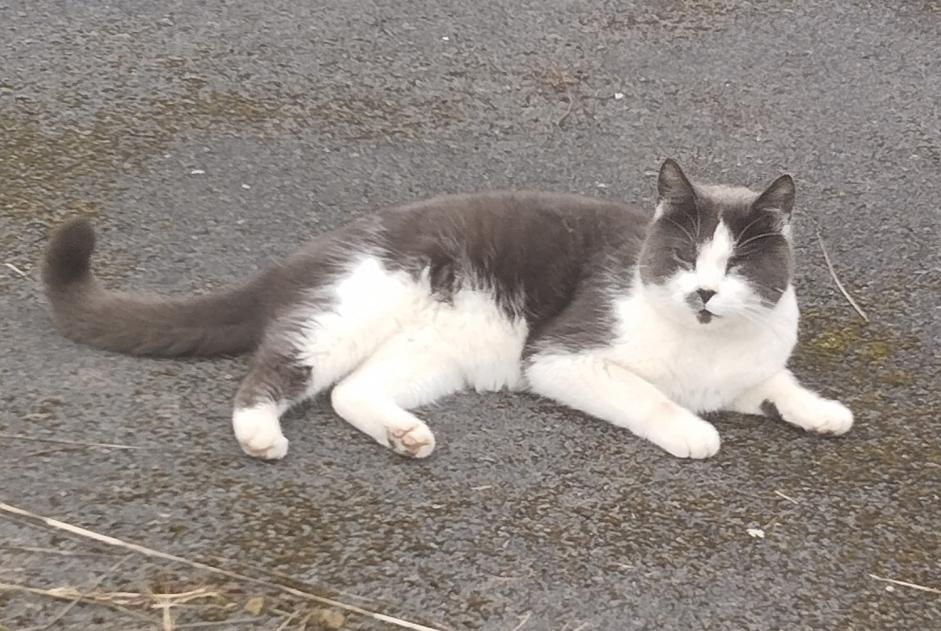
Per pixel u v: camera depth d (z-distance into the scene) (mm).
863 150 2807
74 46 2861
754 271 2260
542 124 2816
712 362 2311
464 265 2336
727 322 2277
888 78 2971
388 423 2244
